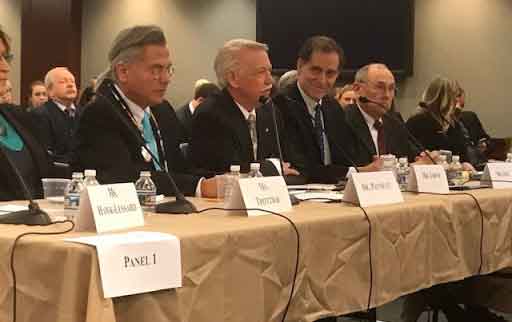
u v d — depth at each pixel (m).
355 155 3.98
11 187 2.60
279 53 10.10
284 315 1.91
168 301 1.54
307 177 3.62
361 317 2.94
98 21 11.26
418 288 2.44
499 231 2.90
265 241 1.84
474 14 9.36
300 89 3.86
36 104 7.07
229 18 10.67
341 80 9.86
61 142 5.52
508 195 2.95
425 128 5.08
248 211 2.04
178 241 1.57
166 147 3.05
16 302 1.54
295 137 3.73
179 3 10.89
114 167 2.70
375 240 2.23
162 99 2.96
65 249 1.47
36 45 10.37
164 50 2.88
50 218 1.83
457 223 2.65
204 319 1.65
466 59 9.43
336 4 9.87
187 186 2.65
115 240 1.48
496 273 3.08
